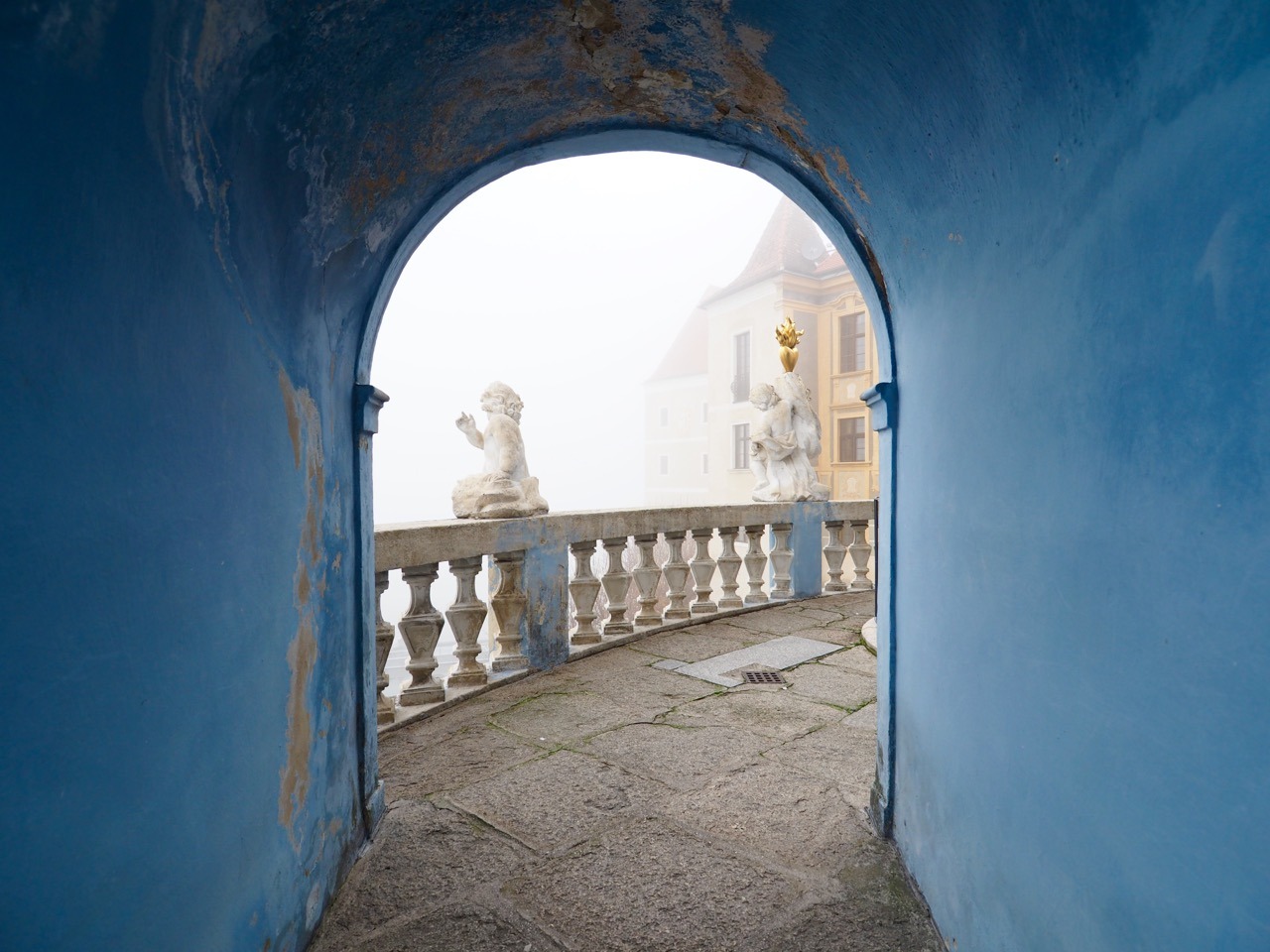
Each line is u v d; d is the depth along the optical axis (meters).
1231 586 1.07
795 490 8.86
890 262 2.96
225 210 1.82
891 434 3.14
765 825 3.30
